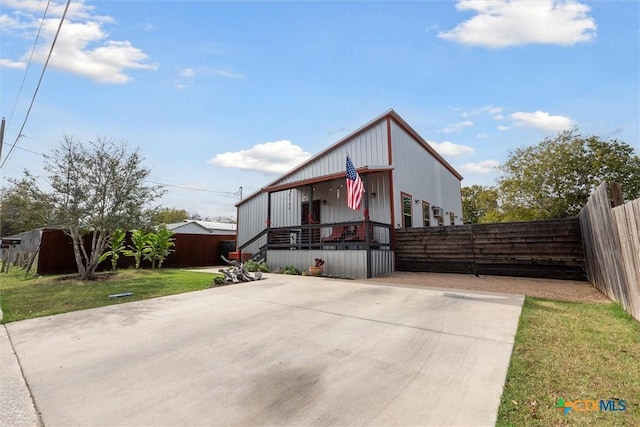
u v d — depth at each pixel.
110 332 4.36
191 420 2.27
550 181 19.39
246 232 16.06
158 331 4.37
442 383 2.72
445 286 7.60
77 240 9.74
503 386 2.62
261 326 4.52
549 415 2.21
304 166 13.80
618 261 4.77
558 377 2.75
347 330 4.25
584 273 7.89
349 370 3.04
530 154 20.20
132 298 6.62
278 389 2.70
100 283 8.65
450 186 18.48
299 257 11.20
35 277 10.38
